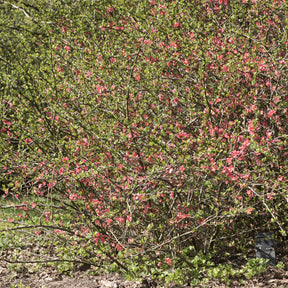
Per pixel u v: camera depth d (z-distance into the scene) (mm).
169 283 4621
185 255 5027
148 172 4648
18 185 5027
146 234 5285
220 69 5246
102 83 5367
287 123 5281
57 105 5152
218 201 4820
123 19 6199
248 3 5840
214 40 5289
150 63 5234
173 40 5328
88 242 5203
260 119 5156
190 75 5395
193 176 4621
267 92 5242
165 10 5512
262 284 4414
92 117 5215
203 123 4469
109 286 4641
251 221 5520
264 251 4840
